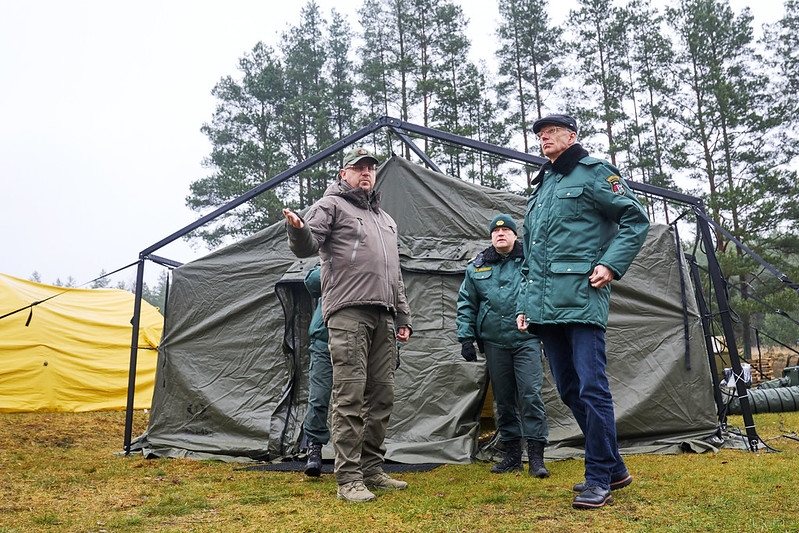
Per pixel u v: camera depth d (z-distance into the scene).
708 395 5.43
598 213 3.17
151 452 5.61
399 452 5.13
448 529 2.70
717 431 5.41
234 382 5.82
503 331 4.31
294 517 3.05
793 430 6.39
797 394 8.84
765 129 22.28
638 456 5.01
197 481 4.30
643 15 24.48
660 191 5.80
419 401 5.38
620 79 23.92
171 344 6.01
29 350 9.67
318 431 4.35
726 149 22.69
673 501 3.06
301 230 3.28
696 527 2.58
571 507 3.01
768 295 20.38
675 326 5.56
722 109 22.06
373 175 3.92
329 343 3.65
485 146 5.92
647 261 5.65
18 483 4.24
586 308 3.03
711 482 3.54
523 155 5.85
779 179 21.78
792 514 2.74
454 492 3.55
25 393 9.52
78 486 4.12
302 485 4.04
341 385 3.57
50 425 8.02
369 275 3.64
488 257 4.50
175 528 2.90
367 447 3.81
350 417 3.55
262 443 5.52
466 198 5.88
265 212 23.20
